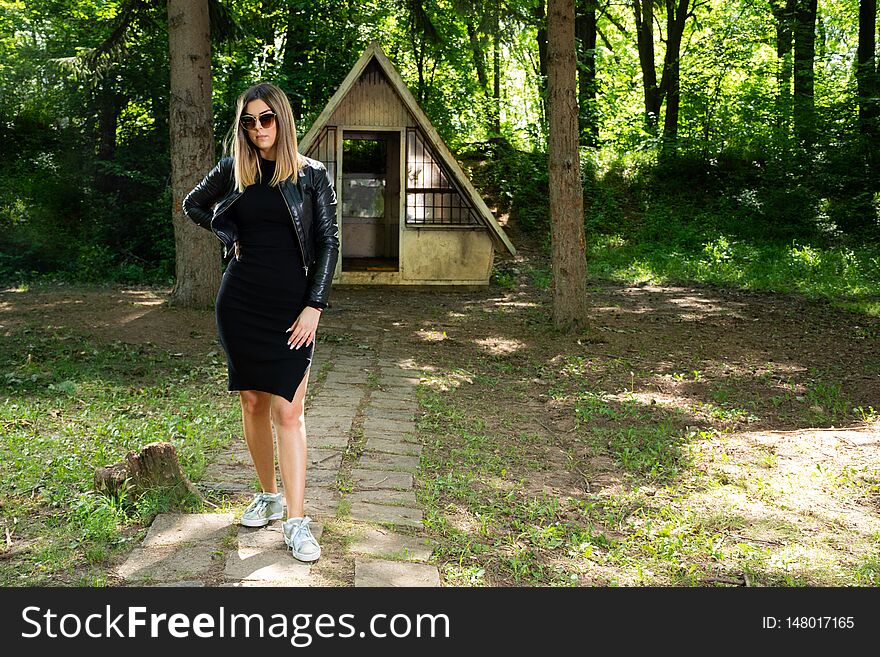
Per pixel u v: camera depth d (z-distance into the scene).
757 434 6.39
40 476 4.73
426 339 10.06
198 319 10.25
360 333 10.34
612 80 30.41
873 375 8.58
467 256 14.45
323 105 19.64
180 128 10.59
